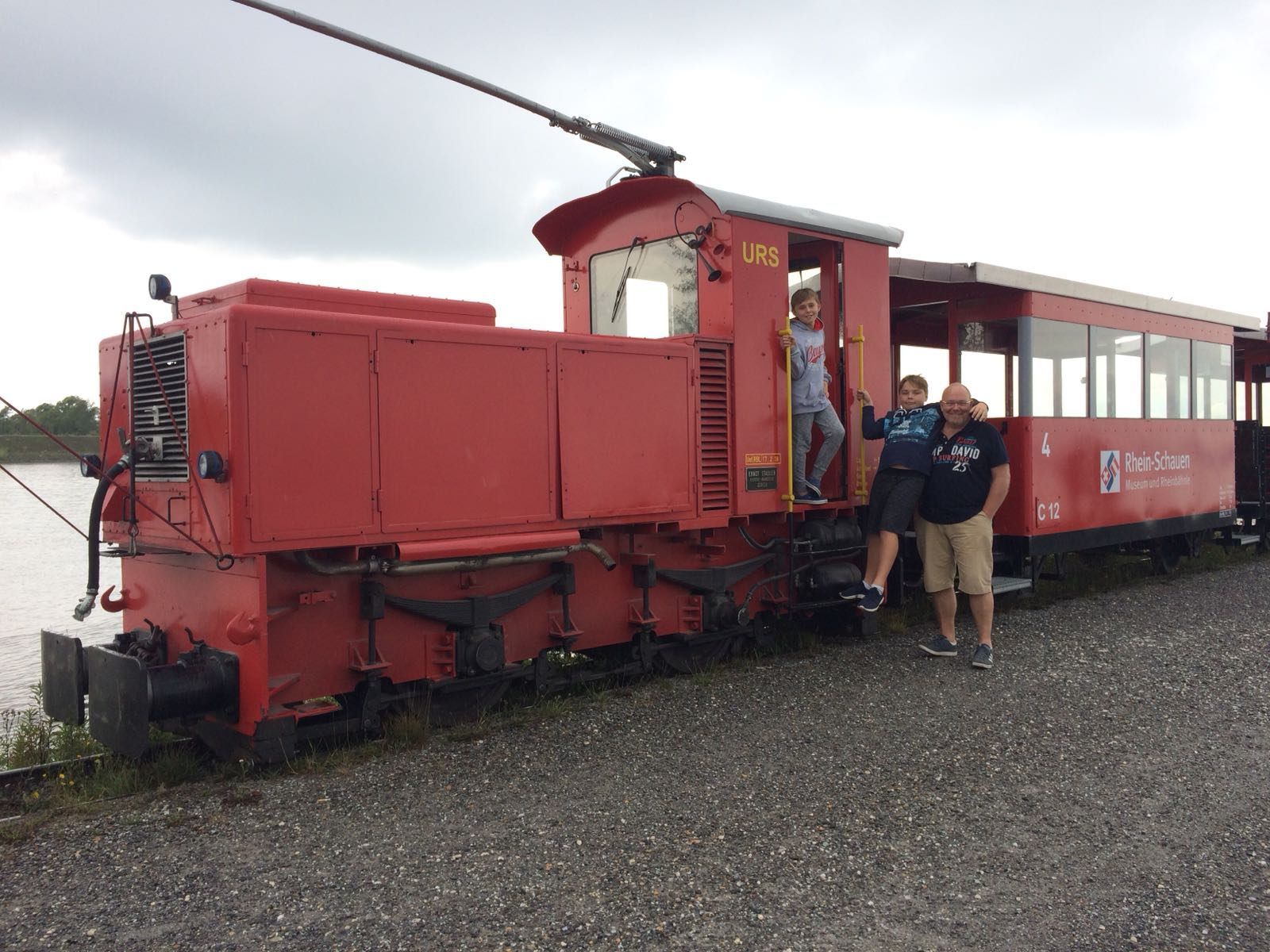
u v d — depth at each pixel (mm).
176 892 3514
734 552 7242
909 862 3756
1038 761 4918
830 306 7750
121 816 4250
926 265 8680
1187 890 3520
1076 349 9938
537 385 5789
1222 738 5270
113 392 5340
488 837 3998
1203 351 12344
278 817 4223
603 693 6254
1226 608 9312
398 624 5445
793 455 7305
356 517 5004
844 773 4758
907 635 8109
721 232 6844
